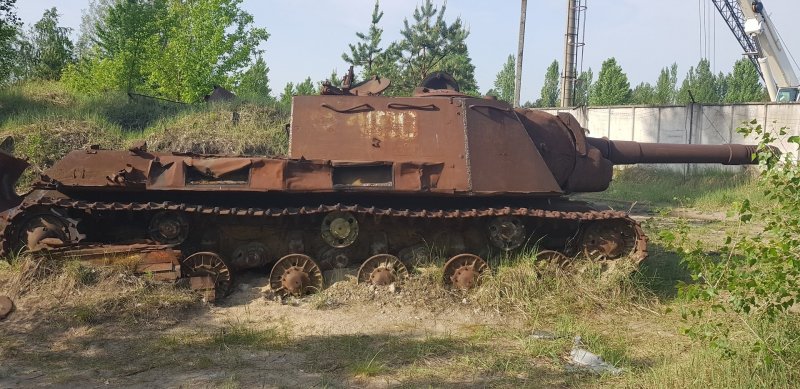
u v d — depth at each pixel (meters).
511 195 9.05
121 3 26.22
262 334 7.41
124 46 25.78
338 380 6.11
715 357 5.93
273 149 16.61
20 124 17.22
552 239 9.62
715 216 17.78
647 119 27.19
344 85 10.30
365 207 8.90
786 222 5.50
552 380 6.15
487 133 9.33
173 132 16.97
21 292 7.88
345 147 8.94
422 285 8.88
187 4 30.69
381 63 31.92
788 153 5.76
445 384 6.03
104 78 25.72
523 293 8.69
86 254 8.22
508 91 61.44
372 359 6.65
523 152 9.38
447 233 9.39
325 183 8.55
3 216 8.67
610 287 8.90
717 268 5.76
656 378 5.81
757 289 5.52
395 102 9.31
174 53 28.77
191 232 8.88
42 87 22.66
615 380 6.12
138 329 7.47
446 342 7.29
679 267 10.77
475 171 8.98
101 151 8.47
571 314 8.40
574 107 29.80
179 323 7.78
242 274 9.37
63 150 16.12
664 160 11.79
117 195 8.48
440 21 32.16
